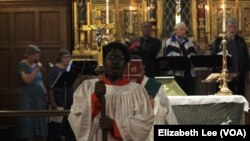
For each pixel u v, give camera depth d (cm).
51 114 691
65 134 909
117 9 1377
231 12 1371
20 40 1453
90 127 539
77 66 1003
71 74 1001
